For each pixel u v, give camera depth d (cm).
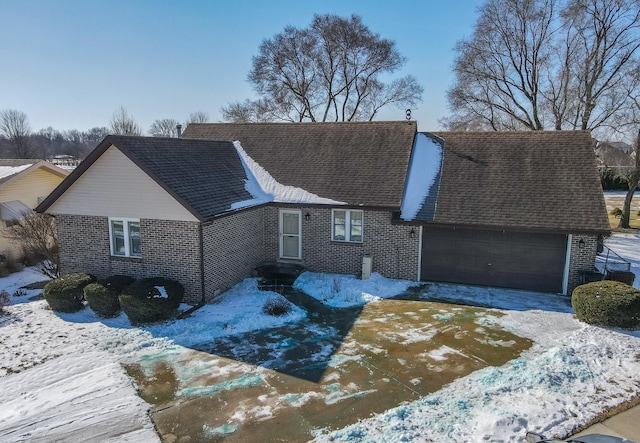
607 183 5669
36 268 2117
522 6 3316
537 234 1545
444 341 1166
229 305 1421
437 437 772
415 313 1367
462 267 1638
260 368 1030
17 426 827
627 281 1506
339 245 1741
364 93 4744
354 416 842
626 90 2975
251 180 1856
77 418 848
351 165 1852
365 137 1994
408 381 967
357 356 1086
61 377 996
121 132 5438
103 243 1515
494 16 3425
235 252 1616
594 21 2989
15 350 1125
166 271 1448
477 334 1210
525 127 3622
